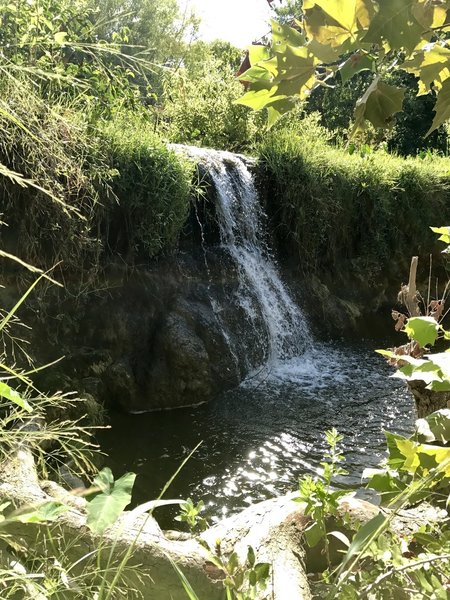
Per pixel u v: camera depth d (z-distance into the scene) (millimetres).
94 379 5219
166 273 6258
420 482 982
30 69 2068
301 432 5098
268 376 6578
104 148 5406
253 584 1145
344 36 712
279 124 10672
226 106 10633
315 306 8125
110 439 4871
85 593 1351
